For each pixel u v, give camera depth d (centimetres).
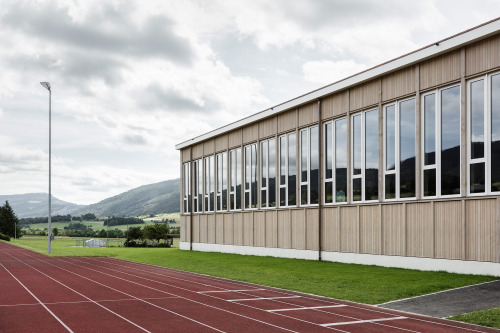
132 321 1223
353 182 2572
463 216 1920
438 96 2086
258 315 1303
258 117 3431
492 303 1373
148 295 1681
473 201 1889
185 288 1873
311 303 1503
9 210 14288
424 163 2139
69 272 2578
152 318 1261
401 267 2216
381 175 2370
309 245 2900
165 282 2083
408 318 1263
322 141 2823
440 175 2055
